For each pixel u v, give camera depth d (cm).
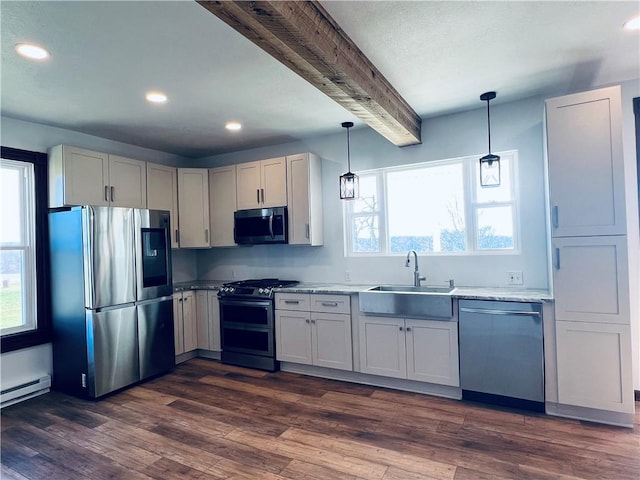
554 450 234
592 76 287
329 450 243
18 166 351
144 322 377
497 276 348
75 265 343
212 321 445
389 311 332
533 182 331
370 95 253
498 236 355
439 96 318
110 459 240
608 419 264
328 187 431
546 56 252
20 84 272
